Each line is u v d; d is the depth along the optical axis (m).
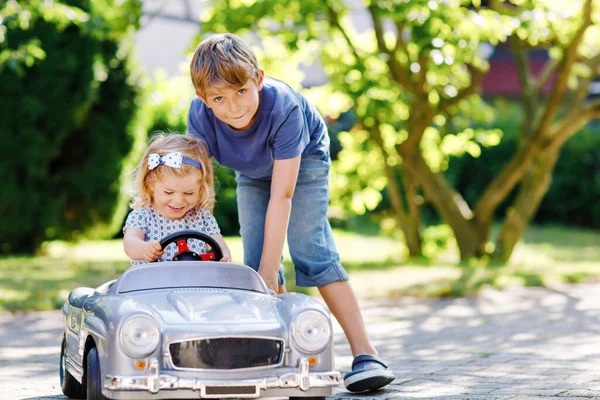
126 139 17.73
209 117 5.79
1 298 11.56
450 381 6.37
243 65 5.25
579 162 27.27
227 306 4.88
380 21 15.21
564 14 14.22
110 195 17.66
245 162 5.80
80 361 5.26
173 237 5.44
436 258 17.95
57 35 16.33
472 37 13.27
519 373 6.71
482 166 27.17
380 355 7.77
